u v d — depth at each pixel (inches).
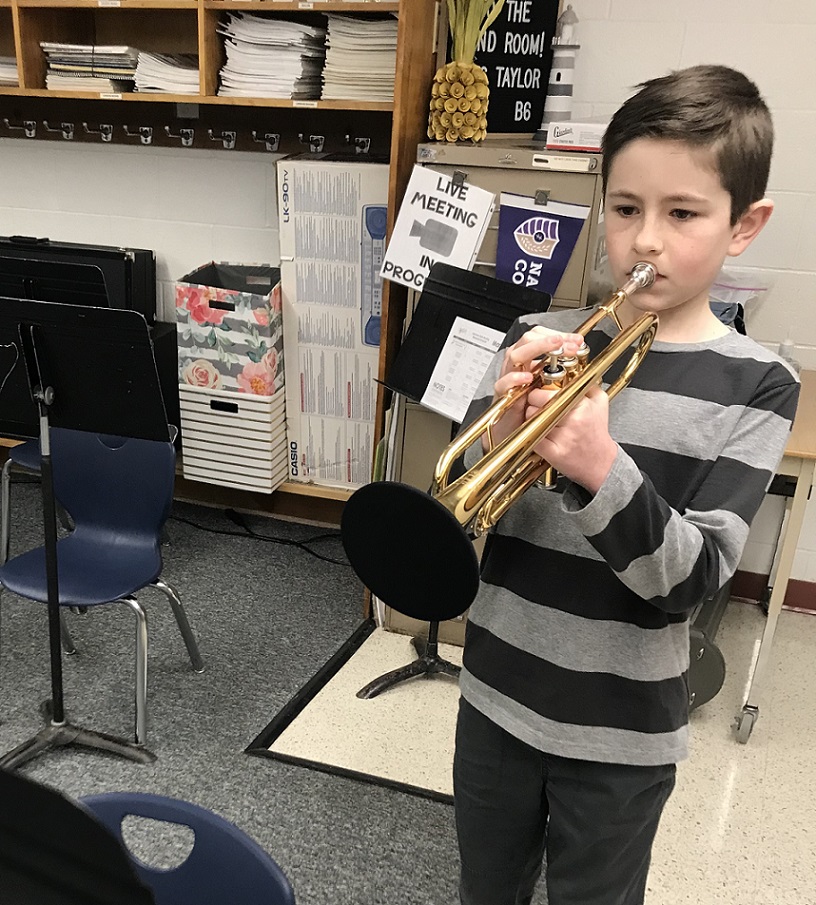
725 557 37.1
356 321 106.0
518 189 82.9
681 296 38.8
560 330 45.7
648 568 35.1
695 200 36.7
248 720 84.1
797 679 95.9
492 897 49.0
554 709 41.4
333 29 95.3
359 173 98.8
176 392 118.8
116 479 87.2
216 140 114.7
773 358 40.4
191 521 124.6
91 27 115.1
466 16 82.8
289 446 115.2
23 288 80.8
